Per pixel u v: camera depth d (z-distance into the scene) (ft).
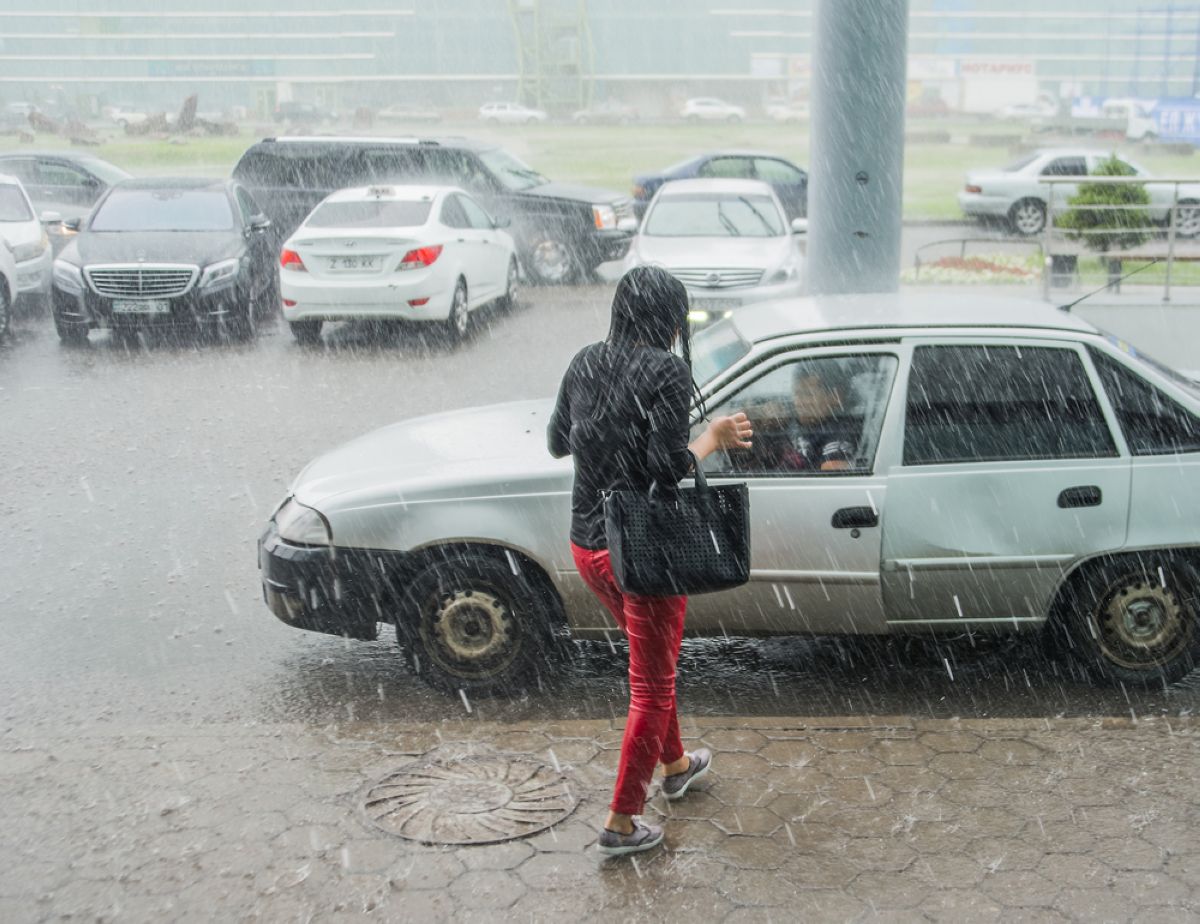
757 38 443.32
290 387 39.78
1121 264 52.11
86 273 46.83
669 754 14.05
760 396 17.43
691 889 12.51
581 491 12.96
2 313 48.57
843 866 12.85
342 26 459.73
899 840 13.32
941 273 60.75
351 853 13.25
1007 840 13.29
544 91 403.54
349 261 45.96
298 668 19.34
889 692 18.13
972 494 17.10
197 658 19.72
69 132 261.44
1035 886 12.45
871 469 17.17
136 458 31.45
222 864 13.08
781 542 17.15
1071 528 17.16
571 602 17.63
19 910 12.34
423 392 38.96
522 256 63.00
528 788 14.62
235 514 27.07
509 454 18.39
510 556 17.63
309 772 15.07
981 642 19.88
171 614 21.59
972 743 15.52
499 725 16.40
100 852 13.33
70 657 19.77
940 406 17.34
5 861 13.17
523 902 12.34
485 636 17.83
